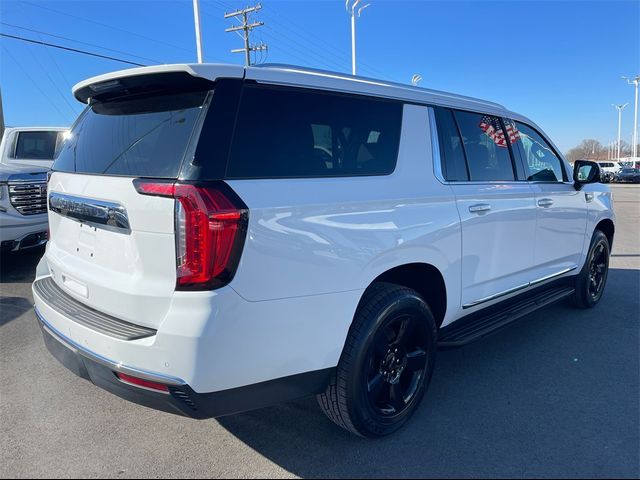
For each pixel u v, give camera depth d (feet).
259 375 7.83
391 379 9.89
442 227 10.55
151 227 7.55
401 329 9.91
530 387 12.01
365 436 9.56
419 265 10.28
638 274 24.09
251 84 8.24
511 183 13.24
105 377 8.01
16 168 21.74
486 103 13.19
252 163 7.93
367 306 9.25
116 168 8.56
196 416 7.59
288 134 8.50
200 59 61.31
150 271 7.68
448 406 11.08
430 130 11.07
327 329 8.50
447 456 9.23
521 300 14.37
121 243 8.13
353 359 8.91
